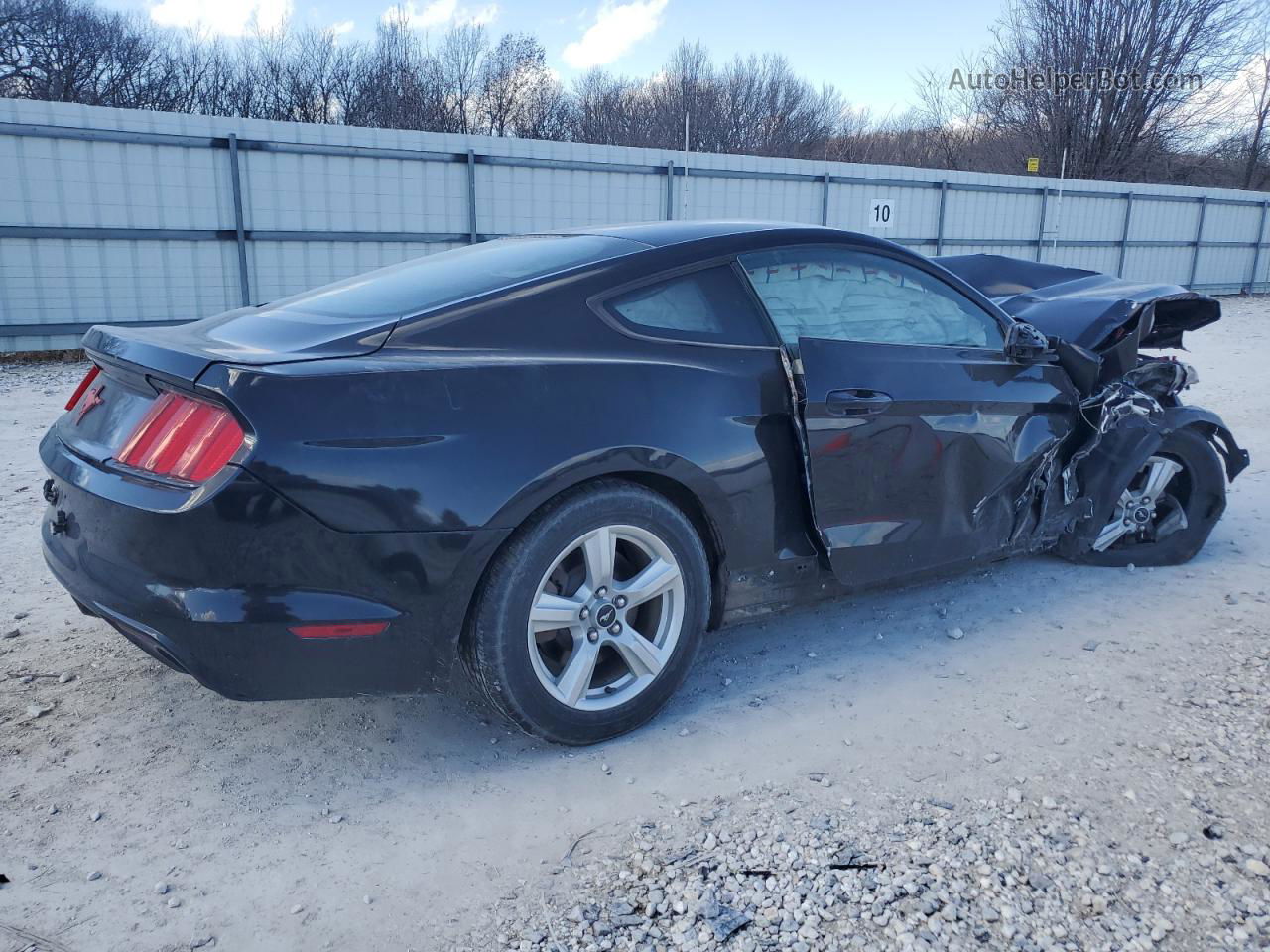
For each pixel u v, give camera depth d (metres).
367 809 2.39
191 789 2.47
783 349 2.93
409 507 2.27
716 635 3.48
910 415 3.12
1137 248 23.44
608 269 2.77
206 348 2.43
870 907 2.00
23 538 4.48
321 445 2.19
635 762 2.61
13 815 2.33
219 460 2.16
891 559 3.17
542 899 2.05
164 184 12.26
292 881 2.11
